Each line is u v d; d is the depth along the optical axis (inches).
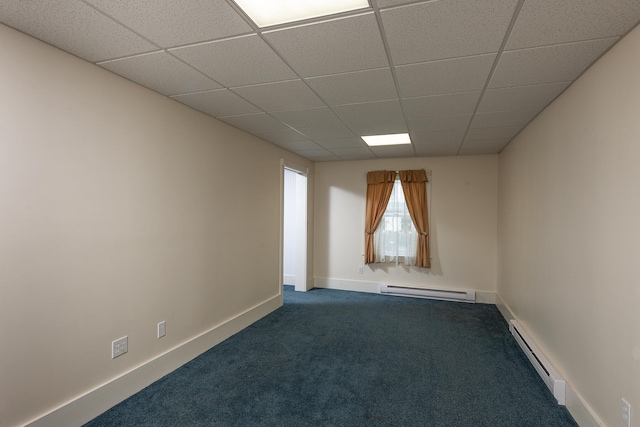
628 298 63.3
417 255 205.0
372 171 217.8
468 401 91.1
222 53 76.1
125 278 90.7
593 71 78.1
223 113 120.6
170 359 105.6
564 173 94.3
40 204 71.2
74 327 78.0
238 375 104.3
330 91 98.9
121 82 89.2
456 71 84.2
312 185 228.1
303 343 130.8
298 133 149.3
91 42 71.3
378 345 129.6
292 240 243.4
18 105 67.4
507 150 167.3
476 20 61.7
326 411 86.0
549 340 105.0
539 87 93.0
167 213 104.7
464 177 200.4
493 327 151.3
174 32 67.2
